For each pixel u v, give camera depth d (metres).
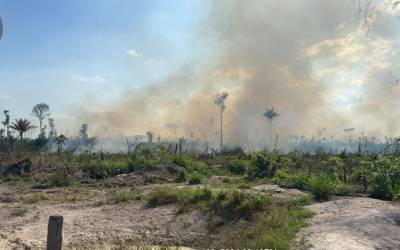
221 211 13.96
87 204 17.45
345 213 12.46
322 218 12.04
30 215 15.97
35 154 40.69
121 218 14.82
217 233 12.82
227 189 16.39
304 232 10.70
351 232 10.46
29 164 30.31
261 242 10.30
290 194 16.77
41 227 14.19
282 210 12.98
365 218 11.59
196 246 12.02
